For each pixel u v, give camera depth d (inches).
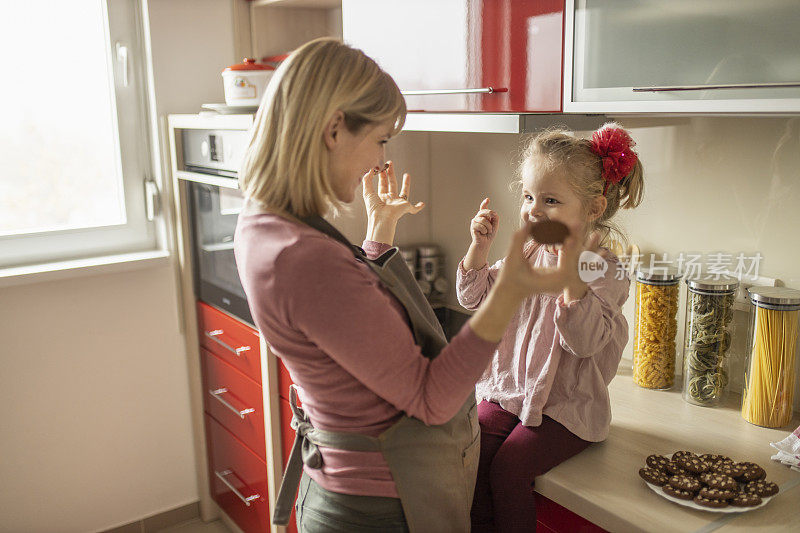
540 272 34.1
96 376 89.9
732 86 41.2
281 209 39.3
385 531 42.0
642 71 46.7
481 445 51.9
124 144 90.6
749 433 52.8
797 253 54.5
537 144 50.7
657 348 60.9
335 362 39.2
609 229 54.4
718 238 59.7
